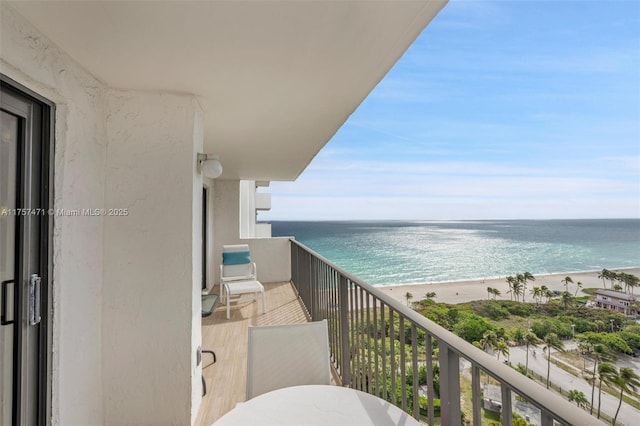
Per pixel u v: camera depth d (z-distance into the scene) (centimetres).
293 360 158
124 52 156
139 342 198
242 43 150
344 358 235
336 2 120
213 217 609
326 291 308
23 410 139
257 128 293
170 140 205
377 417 114
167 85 196
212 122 274
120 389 195
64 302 158
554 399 67
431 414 115
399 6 123
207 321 404
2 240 132
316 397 127
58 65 150
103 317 194
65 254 158
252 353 156
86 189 176
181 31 139
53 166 155
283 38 146
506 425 79
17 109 138
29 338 143
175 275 203
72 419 163
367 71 180
